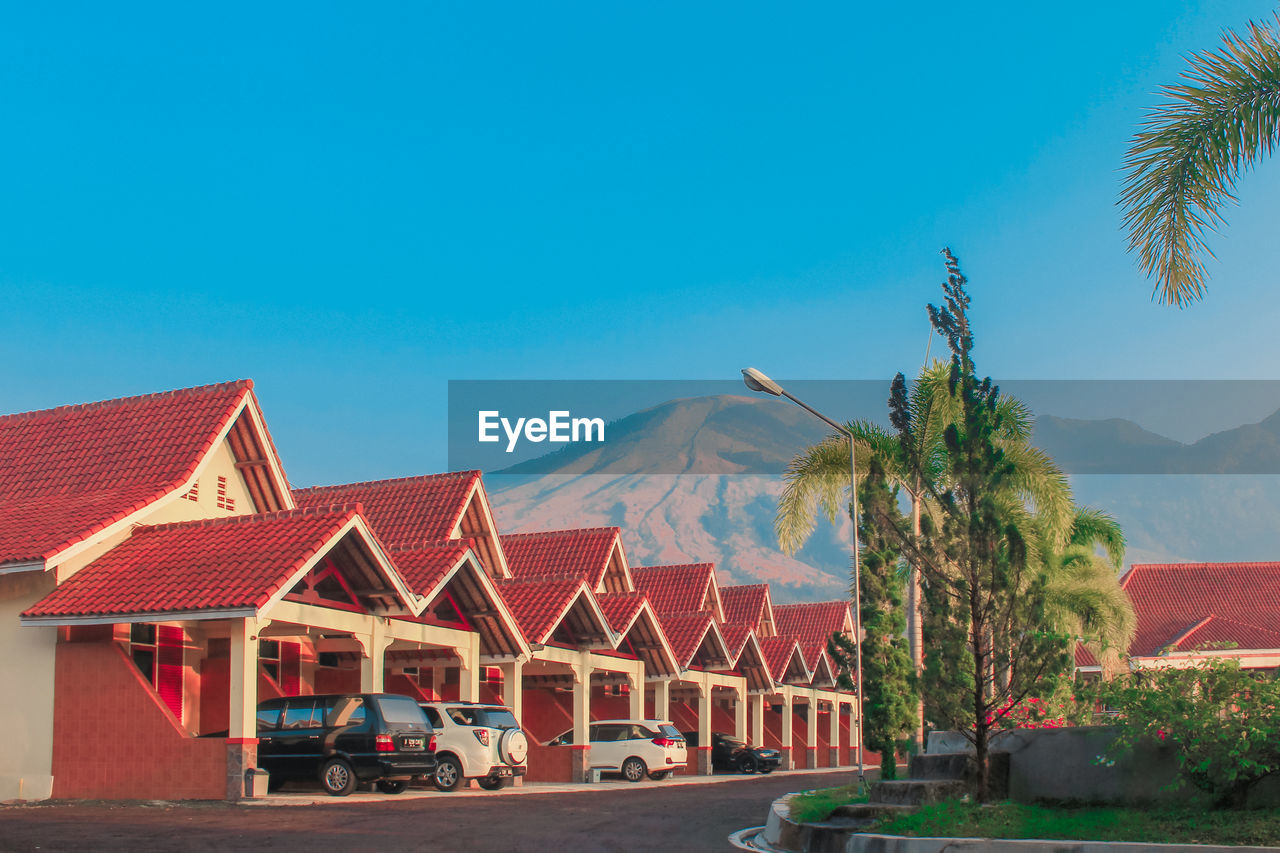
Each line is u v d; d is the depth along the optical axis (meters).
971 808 16.53
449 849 15.57
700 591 50.47
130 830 16.84
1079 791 17.27
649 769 36.12
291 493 29.92
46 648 23.52
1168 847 12.58
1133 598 69.06
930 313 19.00
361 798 22.75
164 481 26.03
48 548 22.91
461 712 27.11
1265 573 70.00
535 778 35.69
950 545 18.09
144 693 22.83
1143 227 17.95
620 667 38.25
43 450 28.28
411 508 34.75
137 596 22.44
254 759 22.12
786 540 37.09
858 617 26.81
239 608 21.50
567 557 42.69
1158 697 15.70
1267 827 13.46
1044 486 35.19
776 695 55.72
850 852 15.20
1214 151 17.58
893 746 25.77
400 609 26.56
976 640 17.89
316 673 30.30
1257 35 17.50
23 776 23.02
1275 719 14.93
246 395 28.45
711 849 16.78
